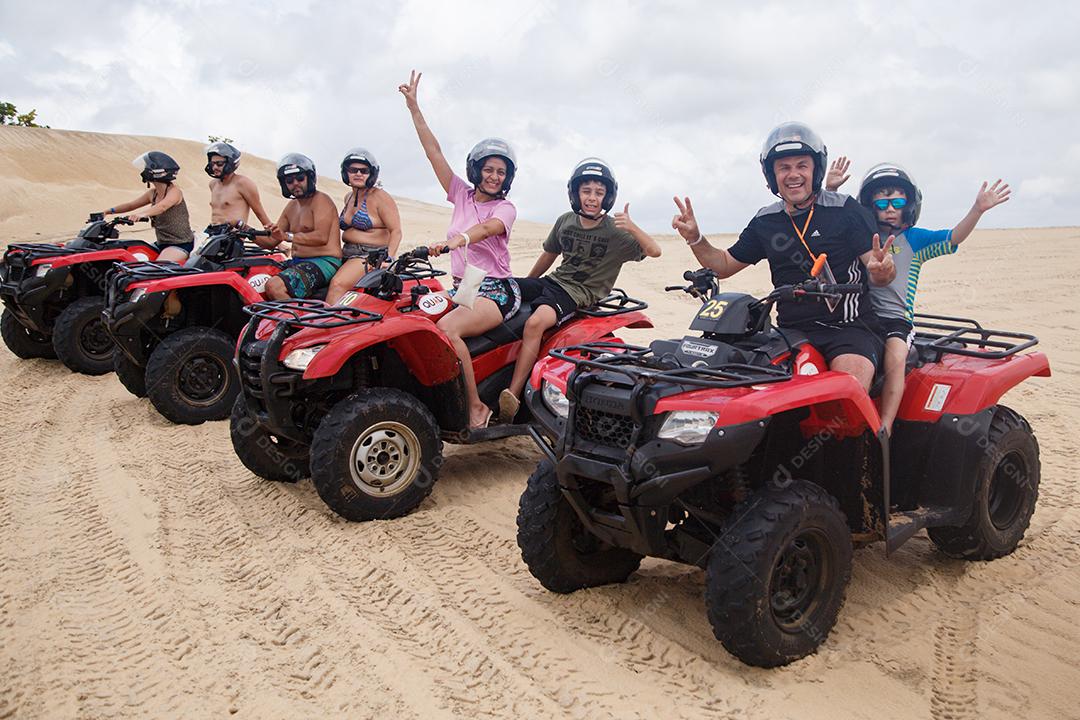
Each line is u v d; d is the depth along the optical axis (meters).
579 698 3.60
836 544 3.87
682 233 4.76
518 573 4.80
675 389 3.76
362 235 7.93
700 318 4.18
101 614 4.43
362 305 5.80
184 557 5.09
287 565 4.93
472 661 3.89
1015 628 4.20
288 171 7.58
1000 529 4.92
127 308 7.74
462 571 4.82
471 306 5.77
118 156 63.69
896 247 5.13
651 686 3.69
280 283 7.67
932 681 3.76
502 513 5.69
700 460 3.63
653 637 4.07
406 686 3.70
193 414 7.87
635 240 6.28
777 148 4.43
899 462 4.77
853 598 4.48
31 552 5.23
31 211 43.53
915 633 4.14
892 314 4.84
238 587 4.69
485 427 6.06
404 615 4.34
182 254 10.07
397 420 5.50
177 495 6.14
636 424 3.73
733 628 3.65
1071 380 8.70
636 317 6.40
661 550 3.92
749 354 4.08
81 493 6.24
